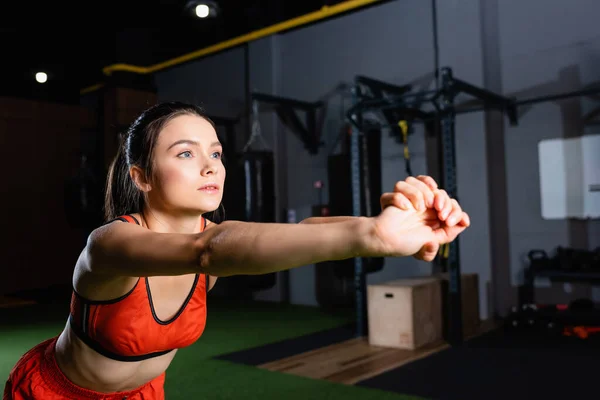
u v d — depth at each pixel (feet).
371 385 10.49
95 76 28.37
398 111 17.33
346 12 20.74
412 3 19.12
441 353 13.00
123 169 3.26
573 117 16.29
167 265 2.34
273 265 2.11
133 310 2.94
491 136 17.71
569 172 16.35
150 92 26.58
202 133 2.94
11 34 24.52
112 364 3.12
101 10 23.65
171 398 9.78
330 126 21.20
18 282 26.96
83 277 2.83
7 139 26.91
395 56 19.52
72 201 27.86
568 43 16.37
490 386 10.30
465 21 17.88
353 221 2.10
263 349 13.76
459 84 14.08
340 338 15.05
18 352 14.21
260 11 23.26
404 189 2.17
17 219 27.12
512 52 17.31
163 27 25.89
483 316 17.40
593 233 15.92
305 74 21.88
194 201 2.91
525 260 17.08
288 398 9.75
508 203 17.40
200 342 14.69
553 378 10.75
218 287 24.61
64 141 28.84
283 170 22.58
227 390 10.25
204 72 25.03
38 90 29.37
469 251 17.74
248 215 21.25
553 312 15.06
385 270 19.84
